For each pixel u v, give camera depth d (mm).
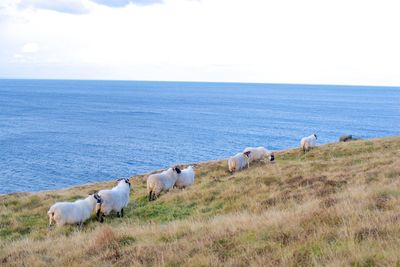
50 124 144625
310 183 21031
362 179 20109
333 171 24562
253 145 99188
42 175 66812
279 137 114562
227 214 16734
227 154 86500
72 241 13164
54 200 24469
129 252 10461
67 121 156250
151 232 13164
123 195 19641
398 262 7004
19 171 69312
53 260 10969
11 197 26016
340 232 9375
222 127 140500
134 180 33250
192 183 26031
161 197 22578
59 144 100562
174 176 24359
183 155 85750
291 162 32625
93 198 18656
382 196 13992
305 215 11578
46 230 17469
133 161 79500
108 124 148625
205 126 143500
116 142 105188
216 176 30484
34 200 24625
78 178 65062
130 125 145625
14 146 95562
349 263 7402
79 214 17641
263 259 8188
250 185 22234
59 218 17125
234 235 10805
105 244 11750
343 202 12953
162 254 9562
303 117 182625
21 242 14172
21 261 10992
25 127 133750
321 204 13703
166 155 85875
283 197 18516
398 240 8148
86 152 89500
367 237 8773
